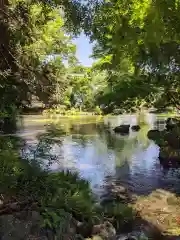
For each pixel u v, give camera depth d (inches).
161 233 233.5
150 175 424.2
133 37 147.4
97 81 1466.5
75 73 1427.2
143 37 142.0
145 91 550.3
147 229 235.1
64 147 622.8
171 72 346.3
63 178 262.4
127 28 146.7
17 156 251.9
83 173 423.5
